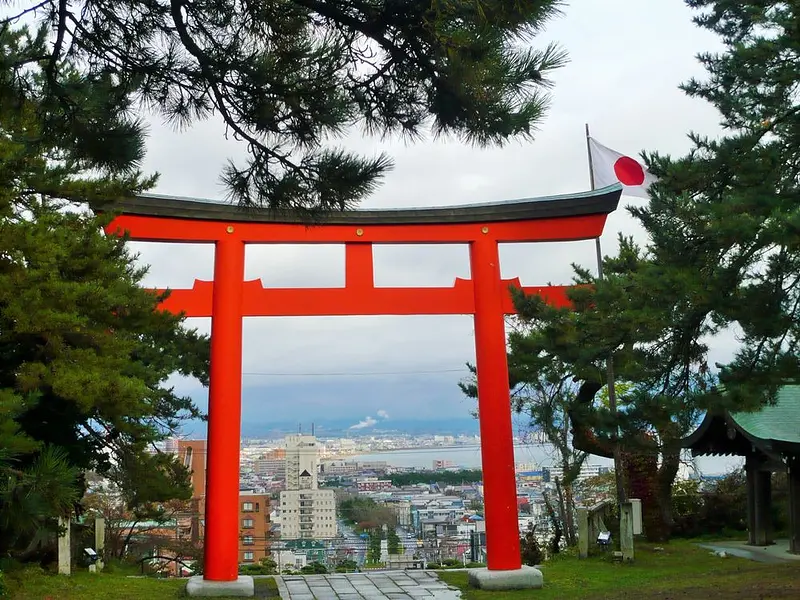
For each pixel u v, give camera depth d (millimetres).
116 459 14227
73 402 11570
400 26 4441
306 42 4961
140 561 18859
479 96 4430
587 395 14641
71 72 5430
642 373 10242
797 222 8039
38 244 9531
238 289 12359
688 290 9258
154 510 18359
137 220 12117
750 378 9203
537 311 11586
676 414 9914
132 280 12320
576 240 13273
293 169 5379
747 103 11234
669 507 16297
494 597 11375
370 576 13617
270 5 4883
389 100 4871
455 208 12734
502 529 12242
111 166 5816
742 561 13414
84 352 9992
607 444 11281
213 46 5148
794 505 13781
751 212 9062
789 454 13305
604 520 16016
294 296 12461
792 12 10297
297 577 13648
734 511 16969
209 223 12383
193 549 21594
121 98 5488
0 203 9719
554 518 18562
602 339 10445
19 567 11938
